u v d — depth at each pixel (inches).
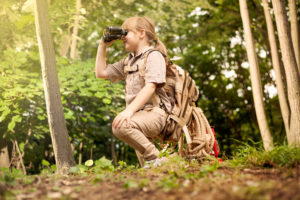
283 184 57.8
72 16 207.3
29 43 196.4
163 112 95.1
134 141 91.6
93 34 292.4
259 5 315.3
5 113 159.0
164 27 312.7
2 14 173.9
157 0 251.8
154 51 96.7
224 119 378.9
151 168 88.7
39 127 186.5
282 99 199.5
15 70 172.6
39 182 75.9
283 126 322.3
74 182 77.0
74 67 195.5
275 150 91.4
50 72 124.6
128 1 244.8
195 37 347.9
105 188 66.6
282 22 173.5
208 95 387.5
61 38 224.2
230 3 322.3
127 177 80.2
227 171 82.0
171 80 100.6
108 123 281.9
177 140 99.0
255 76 203.9
